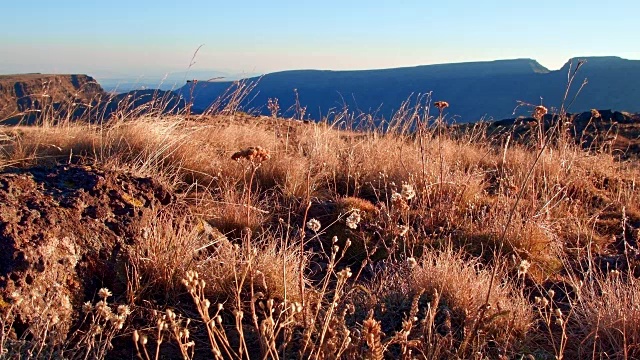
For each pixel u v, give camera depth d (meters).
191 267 3.40
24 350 2.54
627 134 13.13
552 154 7.07
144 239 3.54
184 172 5.59
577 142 11.95
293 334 2.93
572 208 5.66
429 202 5.06
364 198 5.87
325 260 4.36
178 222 3.93
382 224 4.79
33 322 2.73
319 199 5.57
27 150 5.32
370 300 3.36
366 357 2.31
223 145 6.90
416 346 2.75
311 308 3.22
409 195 3.25
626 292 3.42
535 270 4.25
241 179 5.69
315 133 7.35
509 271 4.16
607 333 3.06
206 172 5.71
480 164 7.62
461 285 3.40
